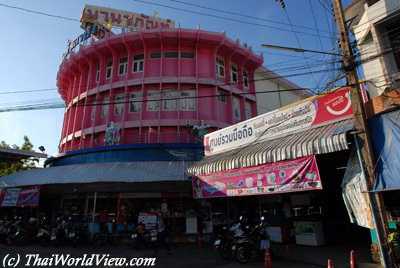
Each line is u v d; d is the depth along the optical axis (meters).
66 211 19.94
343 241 14.02
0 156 24.45
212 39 24.22
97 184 18.20
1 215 21.77
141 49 24.78
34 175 19.44
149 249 14.47
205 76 24.08
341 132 9.27
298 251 12.02
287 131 12.51
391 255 7.96
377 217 8.24
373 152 9.00
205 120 22.58
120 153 20.19
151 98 23.25
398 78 10.38
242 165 12.40
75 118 25.47
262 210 17.89
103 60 25.41
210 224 17.86
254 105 27.22
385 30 11.46
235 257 10.98
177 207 18.89
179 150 20.03
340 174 15.09
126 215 18.52
